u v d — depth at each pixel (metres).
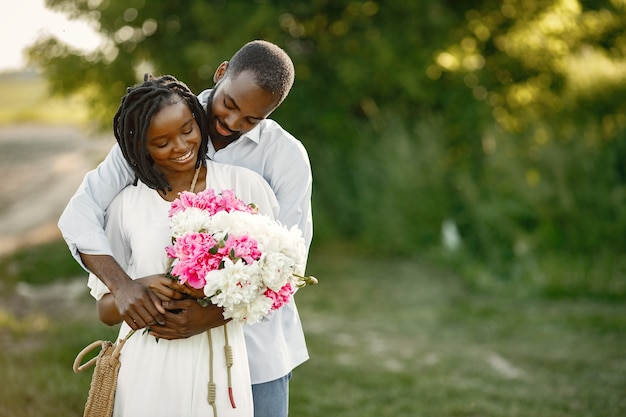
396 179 11.05
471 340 6.96
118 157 2.70
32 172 16.98
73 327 6.93
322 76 11.80
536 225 9.45
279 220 3.06
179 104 2.49
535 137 10.17
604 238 9.15
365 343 6.86
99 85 11.99
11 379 5.12
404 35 11.52
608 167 9.46
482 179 10.38
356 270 10.07
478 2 12.02
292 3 11.39
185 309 2.44
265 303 2.41
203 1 10.97
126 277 2.48
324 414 5.05
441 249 10.39
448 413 5.12
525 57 12.42
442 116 11.72
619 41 12.62
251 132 3.00
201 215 2.43
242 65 2.69
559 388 5.61
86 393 5.04
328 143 11.79
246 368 2.61
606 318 7.43
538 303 8.21
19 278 9.25
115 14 11.17
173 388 2.50
